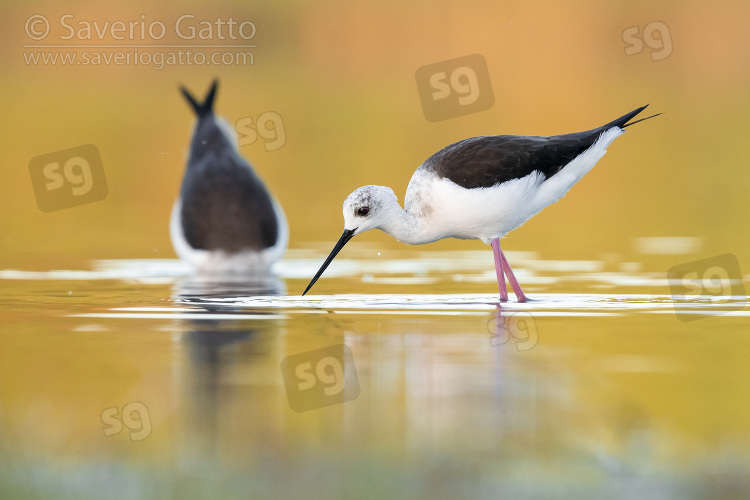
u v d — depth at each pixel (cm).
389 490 694
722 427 782
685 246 1658
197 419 796
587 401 830
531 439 764
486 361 932
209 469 728
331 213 2011
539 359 938
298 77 3522
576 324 1080
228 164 1583
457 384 870
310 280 1405
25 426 786
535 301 1214
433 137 2856
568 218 1988
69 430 781
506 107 3080
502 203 1216
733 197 2184
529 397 841
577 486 702
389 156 2647
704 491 697
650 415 805
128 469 720
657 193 2247
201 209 1524
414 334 1031
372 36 3669
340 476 714
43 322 1095
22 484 707
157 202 2203
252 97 3319
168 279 1413
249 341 1005
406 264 1542
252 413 810
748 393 847
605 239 1750
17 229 1878
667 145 2788
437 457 734
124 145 2798
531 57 3466
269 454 736
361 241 1775
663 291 1277
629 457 742
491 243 1259
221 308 1174
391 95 3375
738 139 2831
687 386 864
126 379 882
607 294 1260
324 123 3064
